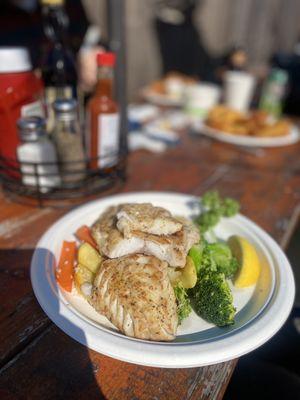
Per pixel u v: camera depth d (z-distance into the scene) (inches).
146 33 50.9
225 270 10.6
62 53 16.3
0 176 14.8
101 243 10.5
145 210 10.5
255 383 12.3
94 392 7.2
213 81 42.4
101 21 40.9
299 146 25.2
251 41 69.9
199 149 23.3
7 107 13.3
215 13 62.5
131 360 7.3
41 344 8.2
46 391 7.2
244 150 23.5
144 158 20.9
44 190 14.8
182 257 9.6
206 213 13.1
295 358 13.5
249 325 8.4
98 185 16.0
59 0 14.3
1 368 7.6
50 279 9.5
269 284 10.0
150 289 8.5
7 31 39.3
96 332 7.9
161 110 31.0
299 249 26.0
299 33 73.3
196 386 7.5
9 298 9.5
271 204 16.5
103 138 15.5
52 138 14.7
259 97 36.4
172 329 8.2
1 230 12.6
